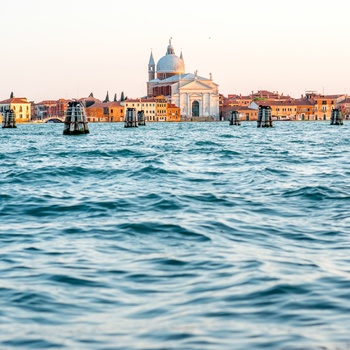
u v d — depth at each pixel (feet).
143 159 241.55
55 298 59.93
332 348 46.73
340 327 50.72
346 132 601.62
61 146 372.79
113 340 49.16
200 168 204.03
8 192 143.33
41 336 50.31
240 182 161.38
